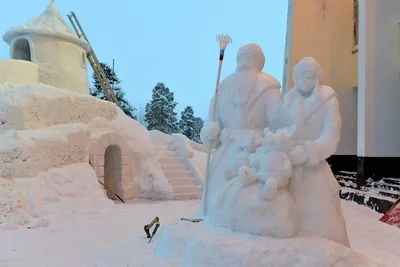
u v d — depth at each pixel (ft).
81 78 54.60
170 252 13.12
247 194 12.84
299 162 13.26
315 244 11.91
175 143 47.62
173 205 33.09
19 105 32.37
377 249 16.57
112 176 40.34
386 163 35.65
